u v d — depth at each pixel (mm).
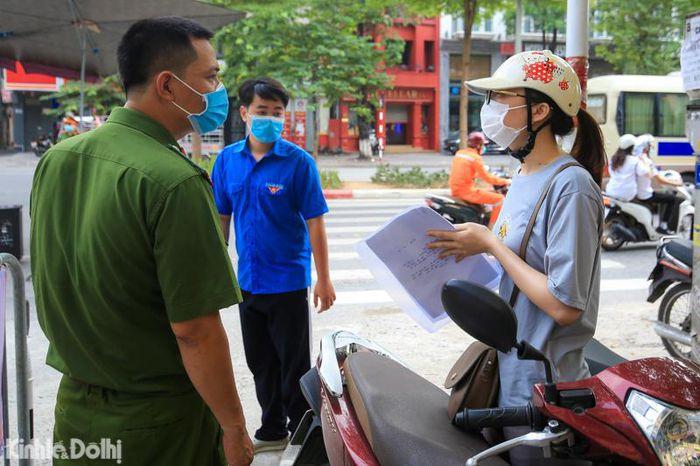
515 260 2055
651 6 22359
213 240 1795
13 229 8273
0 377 2598
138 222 1723
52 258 1845
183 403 1905
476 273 2322
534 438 1720
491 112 2168
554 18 31641
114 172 1757
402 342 5402
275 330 3475
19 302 2764
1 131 37344
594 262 2031
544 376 2047
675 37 22391
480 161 9586
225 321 5977
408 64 37719
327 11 17391
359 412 2260
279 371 3598
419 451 1996
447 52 37719
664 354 5125
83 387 1888
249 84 3375
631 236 9273
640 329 5758
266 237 3398
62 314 1855
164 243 1724
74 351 1875
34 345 5328
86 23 8438
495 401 2158
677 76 16797
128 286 1766
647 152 9914
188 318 1760
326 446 2344
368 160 31469
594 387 1814
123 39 1910
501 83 2105
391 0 18281
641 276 7914
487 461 1979
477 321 1735
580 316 1997
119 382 1844
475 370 2148
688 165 16734
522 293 2107
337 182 18125
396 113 39219
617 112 16391
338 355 2684
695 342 3881
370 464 2076
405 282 2316
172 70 1873
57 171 1850
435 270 2316
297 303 3461
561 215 1970
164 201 1721
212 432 2016
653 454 1700
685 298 5492
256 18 16188
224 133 20625
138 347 1827
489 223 9789
